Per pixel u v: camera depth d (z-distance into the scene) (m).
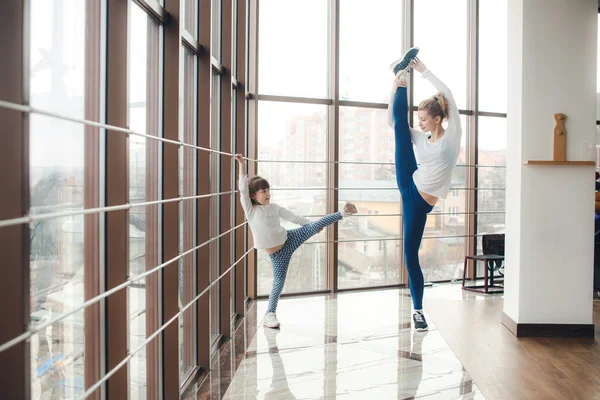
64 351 1.33
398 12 5.09
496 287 4.85
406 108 3.36
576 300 3.32
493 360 2.83
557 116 3.32
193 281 2.66
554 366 2.74
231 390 2.38
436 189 3.23
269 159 4.63
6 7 0.96
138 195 1.87
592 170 3.33
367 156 5.00
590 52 3.34
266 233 3.34
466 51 5.48
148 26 1.90
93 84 1.48
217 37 3.26
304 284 4.76
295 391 2.37
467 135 5.51
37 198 1.21
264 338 3.25
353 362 2.79
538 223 3.33
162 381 2.08
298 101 4.68
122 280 1.53
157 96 2.02
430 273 5.37
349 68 4.93
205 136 2.64
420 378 2.55
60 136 1.31
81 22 1.40
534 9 3.32
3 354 0.99
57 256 1.30
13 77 0.97
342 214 3.55
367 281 5.02
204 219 2.64
